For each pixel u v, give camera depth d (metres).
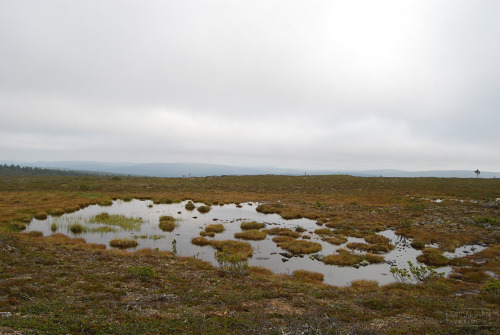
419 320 11.26
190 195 66.62
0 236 22.75
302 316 11.31
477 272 20.19
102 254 21.78
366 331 9.92
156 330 9.23
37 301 11.23
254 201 59.94
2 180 85.81
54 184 76.06
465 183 80.00
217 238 31.58
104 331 8.92
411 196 61.12
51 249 21.36
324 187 80.38
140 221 38.22
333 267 22.89
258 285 16.34
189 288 14.91
